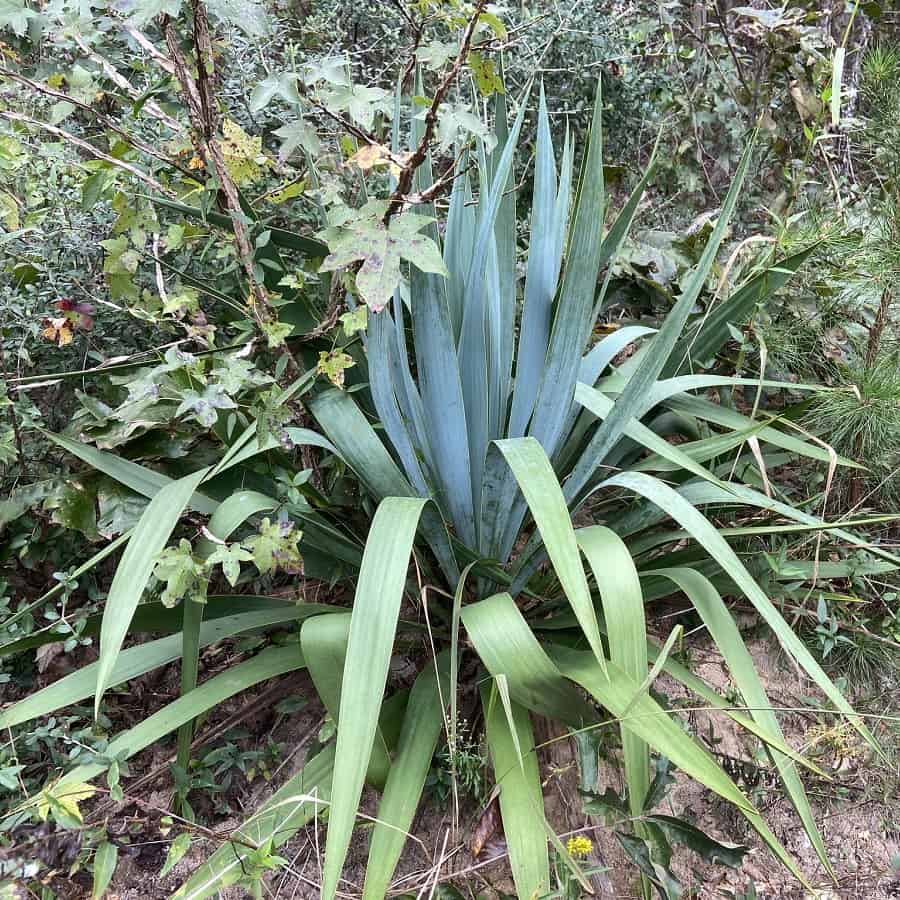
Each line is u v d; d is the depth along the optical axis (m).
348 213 1.18
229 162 1.40
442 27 2.27
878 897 1.38
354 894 1.33
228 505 1.33
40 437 1.80
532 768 1.19
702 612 1.30
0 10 1.21
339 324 1.67
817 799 1.52
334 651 1.20
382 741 1.24
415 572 1.72
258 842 1.18
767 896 1.38
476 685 1.53
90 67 1.62
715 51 2.87
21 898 1.05
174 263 1.88
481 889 1.30
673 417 1.94
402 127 1.99
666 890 1.09
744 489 1.51
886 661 1.68
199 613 1.29
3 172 1.52
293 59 1.99
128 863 1.40
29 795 1.40
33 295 1.72
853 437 1.84
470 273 1.47
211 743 1.57
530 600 1.71
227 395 1.29
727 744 1.59
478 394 1.54
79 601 1.79
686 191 2.79
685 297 1.32
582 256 1.34
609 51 2.57
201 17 1.28
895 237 1.83
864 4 2.60
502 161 1.40
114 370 1.66
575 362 1.46
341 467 1.64
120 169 1.44
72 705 1.60
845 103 2.55
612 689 1.13
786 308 2.14
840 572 1.67
